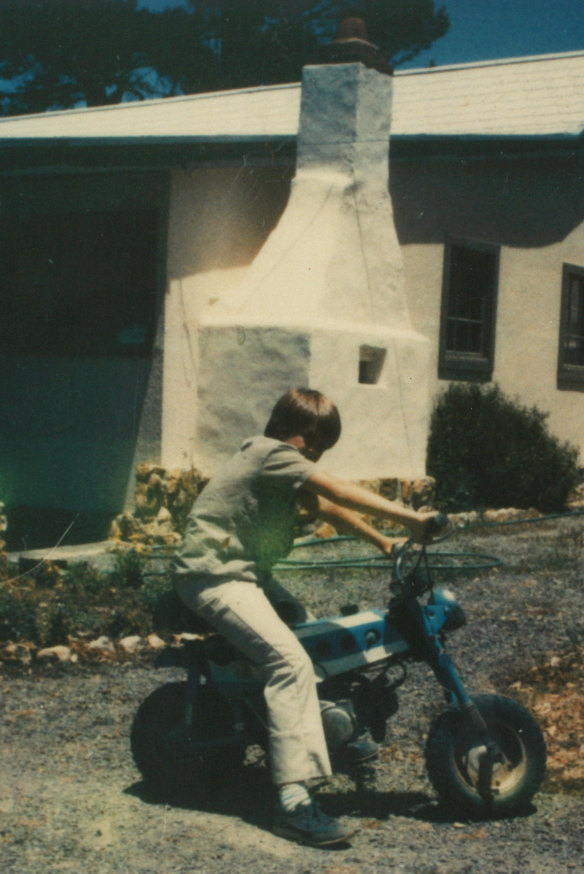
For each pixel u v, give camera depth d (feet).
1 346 42.65
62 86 95.76
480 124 43.65
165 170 37.52
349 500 13.20
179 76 93.56
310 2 86.99
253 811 14.14
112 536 35.68
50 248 41.47
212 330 35.45
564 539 34.45
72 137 37.09
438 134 38.96
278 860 12.39
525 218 46.88
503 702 14.17
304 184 36.68
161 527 35.55
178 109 53.47
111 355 39.17
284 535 13.87
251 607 13.20
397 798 14.76
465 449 41.11
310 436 14.02
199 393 35.73
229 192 38.99
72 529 37.40
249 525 13.57
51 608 23.72
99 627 22.70
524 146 40.75
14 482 41.91
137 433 38.22
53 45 91.35
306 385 33.27
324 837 12.71
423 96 48.49
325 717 13.39
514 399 46.57
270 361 33.99
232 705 13.88
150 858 12.41
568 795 14.83
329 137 36.68
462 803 13.87
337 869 12.10
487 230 44.80
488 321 45.27
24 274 42.24
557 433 50.01
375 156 37.40
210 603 13.30
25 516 39.70
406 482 37.09
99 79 94.27
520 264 46.83
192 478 35.17
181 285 37.78
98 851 12.60
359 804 14.53
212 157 37.50
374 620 14.01
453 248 43.37
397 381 37.19
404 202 40.81
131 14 89.04
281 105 49.75
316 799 14.69
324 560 30.66
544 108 44.27
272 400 33.96
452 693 14.25
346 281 35.83
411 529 13.15
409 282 41.16
